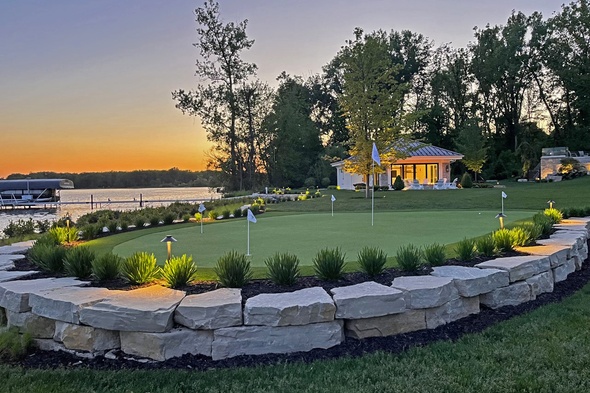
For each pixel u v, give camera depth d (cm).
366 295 372
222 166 4431
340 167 4119
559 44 4422
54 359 354
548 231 724
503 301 462
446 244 721
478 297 446
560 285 557
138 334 345
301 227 1047
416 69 5288
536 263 507
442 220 1151
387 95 2489
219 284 432
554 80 4697
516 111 4881
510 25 4775
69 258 479
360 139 2462
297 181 5100
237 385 288
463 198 2122
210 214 1413
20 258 596
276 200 2438
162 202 4000
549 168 3862
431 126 4919
